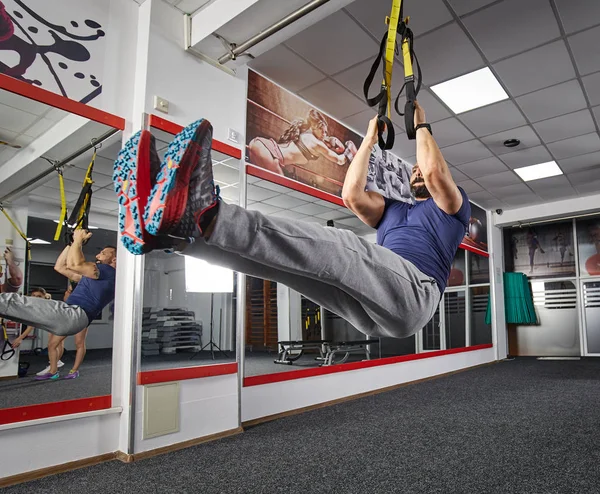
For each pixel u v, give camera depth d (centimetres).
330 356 622
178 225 88
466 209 152
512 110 545
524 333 1038
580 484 236
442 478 250
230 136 398
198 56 376
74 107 307
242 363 384
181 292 344
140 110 336
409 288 126
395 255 129
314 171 514
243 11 329
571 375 664
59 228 362
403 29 167
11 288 359
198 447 325
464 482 243
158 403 318
